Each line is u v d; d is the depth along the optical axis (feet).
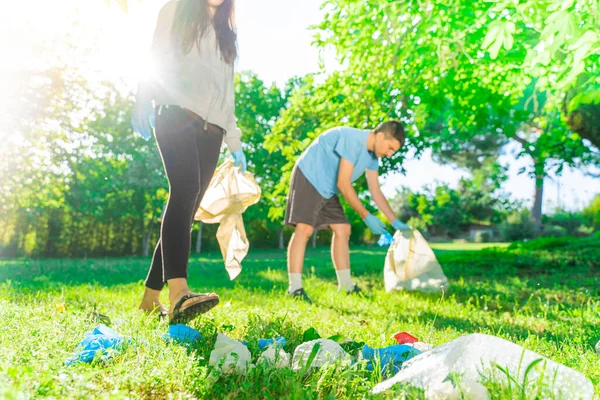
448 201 157.69
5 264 55.47
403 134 18.63
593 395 5.34
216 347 6.58
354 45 30.40
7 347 6.54
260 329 8.50
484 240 149.48
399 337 8.56
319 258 60.85
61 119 56.08
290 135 33.76
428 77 30.25
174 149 10.46
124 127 87.86
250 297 17.15
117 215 91.04
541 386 4.97
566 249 38.14
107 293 17.17
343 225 19.48
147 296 11.50
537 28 16.15
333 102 32.94
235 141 12.07
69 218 88.94
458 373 5.23
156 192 91.50
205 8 10.64
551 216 144.15
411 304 15.94
